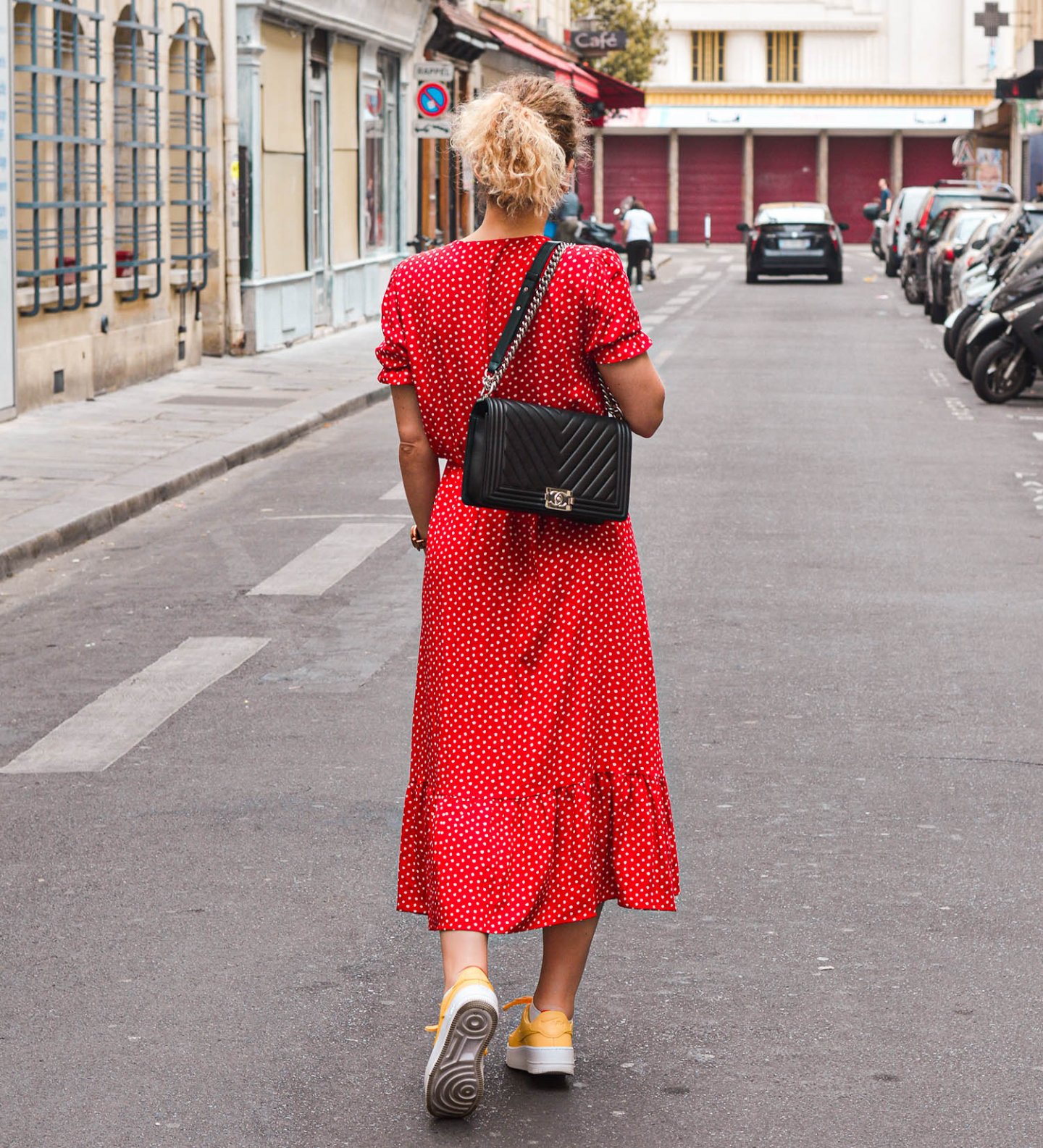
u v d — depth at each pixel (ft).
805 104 223.10
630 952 15.23
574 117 12.33
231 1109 12.39
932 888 16.62
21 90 51.96
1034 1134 11.92
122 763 21.01
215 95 69.77
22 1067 13.08
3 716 23.32
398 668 25.30
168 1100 12.53
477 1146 11.82
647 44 198.59
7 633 28.25
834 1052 13.21
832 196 228.22
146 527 37.42
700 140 228.22
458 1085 11.78
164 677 25.04
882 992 14.32
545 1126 12.10
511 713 12.32
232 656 26.14
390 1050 13.33
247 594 30.53
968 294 71.15
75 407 53.83
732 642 26.43
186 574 32.40
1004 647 26.00
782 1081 12.76
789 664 25.11
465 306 12.15
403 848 12.89
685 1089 12.66
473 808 12.29
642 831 12.55
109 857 17.69
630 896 12.49
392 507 38.99
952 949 15.17
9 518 35.65
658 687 23.93
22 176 52.42
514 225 12.19
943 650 25.86
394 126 98.89
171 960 15.08
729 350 78.84
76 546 35.37
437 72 90.27
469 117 12.10
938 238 104.99
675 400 59.26
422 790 12.78
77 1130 12.09
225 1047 13.39
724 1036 13.53
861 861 17.34
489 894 12.14
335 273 85.10
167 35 63.46
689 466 44.19
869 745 21.24
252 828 18.52
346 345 77.51
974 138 199.21
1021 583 30.48
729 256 191.83
